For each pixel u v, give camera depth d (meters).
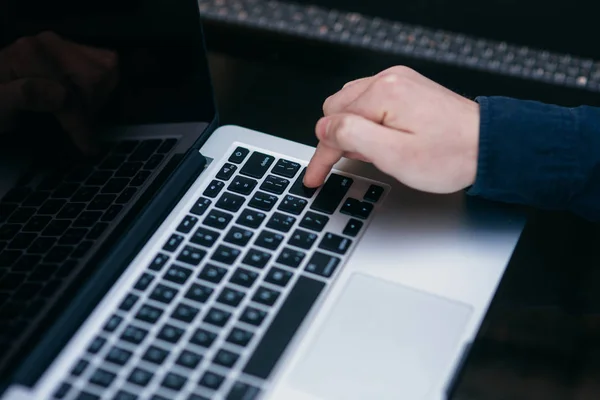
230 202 0.59
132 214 0.58
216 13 0.84
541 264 0.65
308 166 0.60
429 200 0.59
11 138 0.52
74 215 0.56
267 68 0.80
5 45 0.51
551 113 0.58
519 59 0.78
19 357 0.50
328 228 0.57
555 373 0.56
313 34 0.82
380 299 0.53
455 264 0.55
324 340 0.51
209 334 0.51
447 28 0.82
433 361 0.50
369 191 0.59
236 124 0.74
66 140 0.56
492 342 0.58
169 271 0.54
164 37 0.58
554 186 0.58
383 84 0.57
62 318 0.52
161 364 0.49
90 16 0.54
